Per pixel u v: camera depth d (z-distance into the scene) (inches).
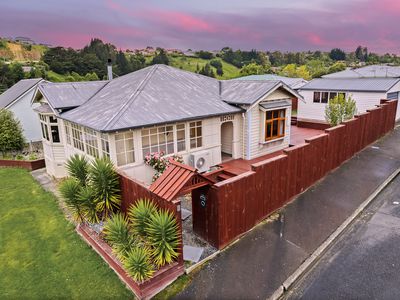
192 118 452.4
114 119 398.0
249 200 291.7
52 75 2133.4
